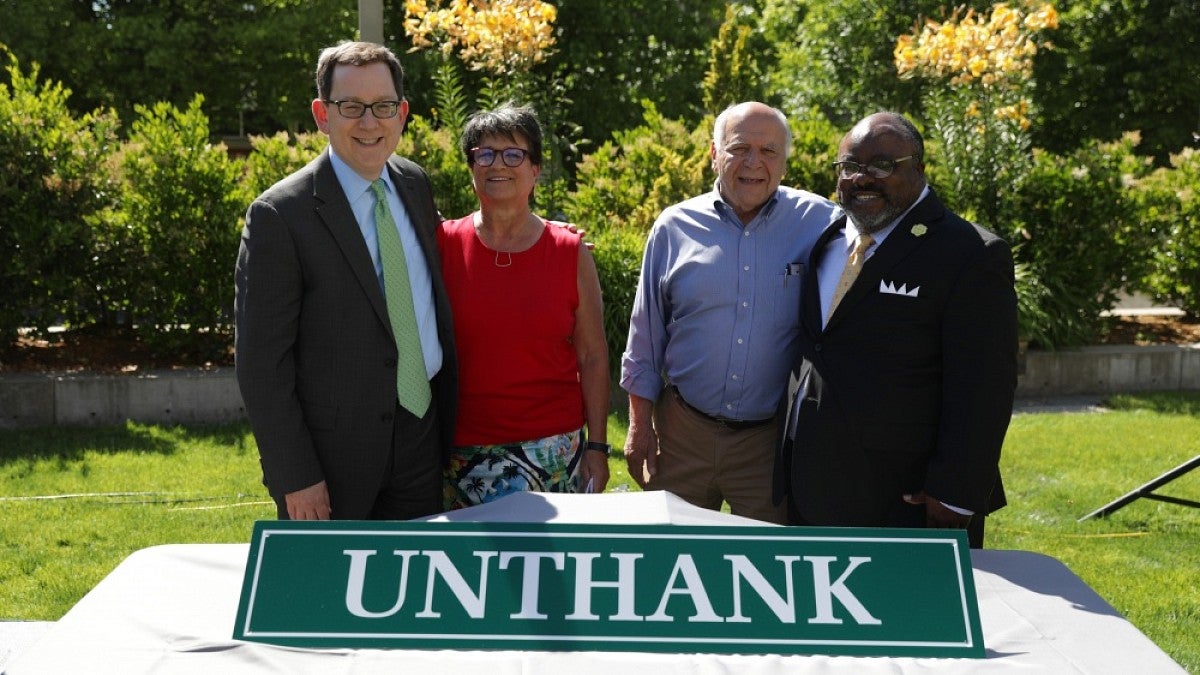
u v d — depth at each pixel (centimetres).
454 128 779
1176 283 924
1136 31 1526
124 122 1579
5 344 741
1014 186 857
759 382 333
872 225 286
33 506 526
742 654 175
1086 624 189
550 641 176
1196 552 480
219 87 1661
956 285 278
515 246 313
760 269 330
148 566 210
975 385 273
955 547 185
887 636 178
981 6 1471
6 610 404
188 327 754
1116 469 606
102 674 168
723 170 326
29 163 702
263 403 273
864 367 286
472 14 785
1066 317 848
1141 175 916
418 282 294
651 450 356
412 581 183
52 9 1526
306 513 276
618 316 750
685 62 1875
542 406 314
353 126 275
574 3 1755
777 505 308
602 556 185
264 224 273
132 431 675
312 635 178
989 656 177
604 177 934
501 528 188
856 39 1628
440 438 308
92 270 734
